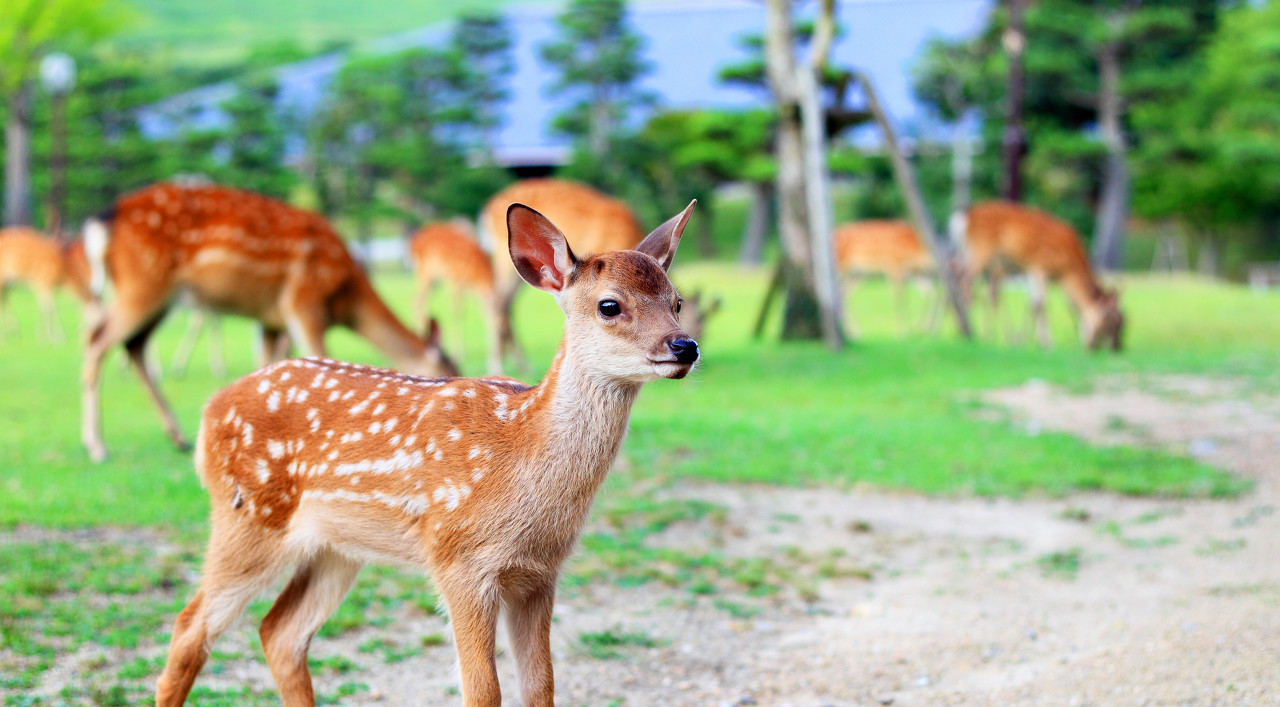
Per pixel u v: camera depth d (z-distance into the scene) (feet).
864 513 25.44
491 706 12.38
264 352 33.58
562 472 12.57
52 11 110.93
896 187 128.98
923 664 16.79
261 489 13.35
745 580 20.54
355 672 15.97
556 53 138.31
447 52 139.95
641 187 134.31
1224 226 137.90
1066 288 58.13
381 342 33.14
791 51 55.47
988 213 59.82
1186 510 25.46
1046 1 119.55
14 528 21.29
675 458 29.73
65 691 14.25
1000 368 47.01
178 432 29.40
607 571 20.89
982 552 22.66
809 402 38.83
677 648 17.49
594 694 15.65
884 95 135.03
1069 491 27.12
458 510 12.47
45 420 33.19
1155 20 114.83
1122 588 20.08
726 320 70.33
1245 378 44.32
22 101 118.42
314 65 167.84
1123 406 38.40
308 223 31.45
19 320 66.69
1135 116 125.70
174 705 13.12
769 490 27.17
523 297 85.20
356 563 14.17
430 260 54.80
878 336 63.10
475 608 12.48
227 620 13.46
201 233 29.50
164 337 59.21
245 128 131.75
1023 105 124.36
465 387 13.21
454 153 135.44
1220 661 15.89
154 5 284.82
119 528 21.68
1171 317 70.95
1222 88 120.06
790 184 56.24
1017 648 17.31
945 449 30.89
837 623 18.74
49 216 126.52
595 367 12.58
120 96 133.49
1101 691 15.26
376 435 13.00
